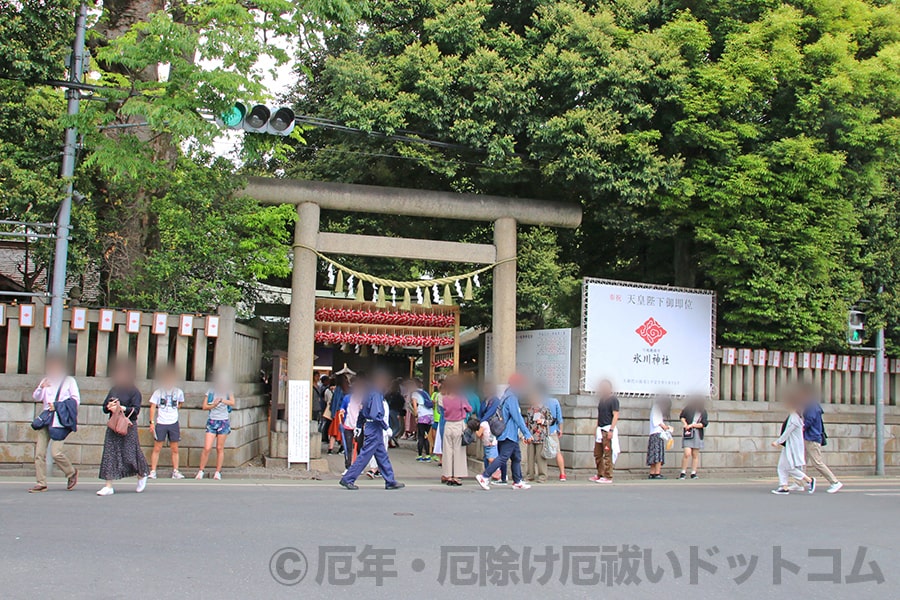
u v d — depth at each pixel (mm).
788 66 16656
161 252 16109
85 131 14273
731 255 17406
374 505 11273
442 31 16766
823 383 19531
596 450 16578
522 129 16938
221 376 14609
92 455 14430
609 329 17672
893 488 16016
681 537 9258
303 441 16172
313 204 16922
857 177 17547
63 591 6246
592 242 22484
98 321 14727
